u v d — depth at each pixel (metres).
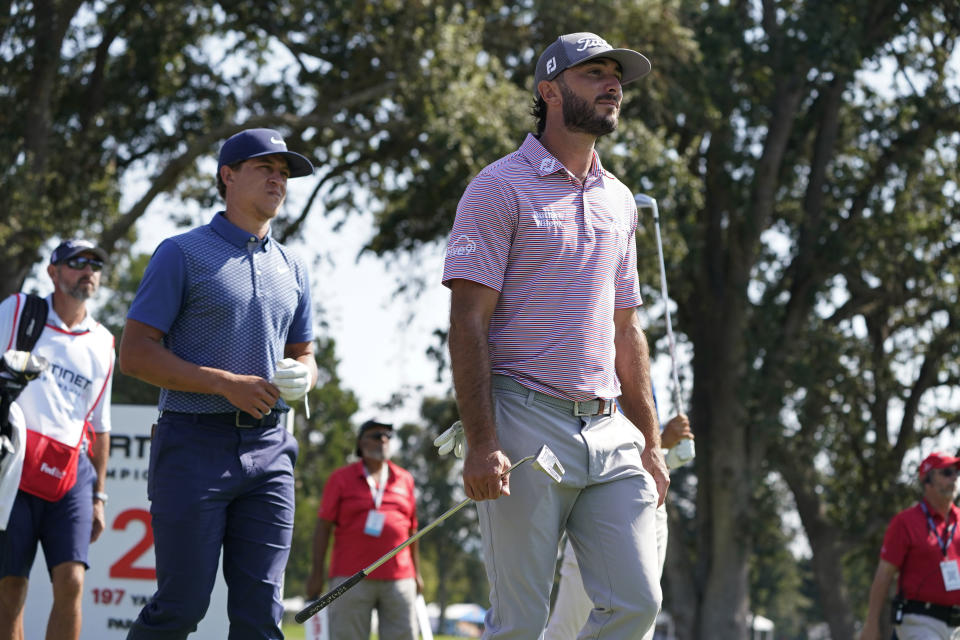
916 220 34.94
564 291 5.69
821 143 35.44
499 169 5.77
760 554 36.38
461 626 98.44
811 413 35.16
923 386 36.12
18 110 27.36
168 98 31.06
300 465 54.28
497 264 5.63
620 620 5.54
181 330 6.54
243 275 6.60
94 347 8.54
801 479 36.06
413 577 13.40
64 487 8.25
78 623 8.35
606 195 5.94
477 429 5.43
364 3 27.61
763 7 33.38
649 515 5.69
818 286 35.03
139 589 12.39
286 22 29.70
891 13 33.44
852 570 45.22
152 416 12.59
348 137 28.17
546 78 5.90
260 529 6.47
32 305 8.37
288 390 6.29
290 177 6.84
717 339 34.91
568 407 5.64
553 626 8.69
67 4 26.89
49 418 8.20
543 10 27.88
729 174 34.16
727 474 34.25
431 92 26.53
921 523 11.48
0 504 7.80
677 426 9.54
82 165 28.67
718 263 34.97
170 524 6.29
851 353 35.31
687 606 34.84
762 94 34.16
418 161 28.80
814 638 114.56
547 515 5.56
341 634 13.08
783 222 37.34
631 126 27.56
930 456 11.53
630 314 6.29
